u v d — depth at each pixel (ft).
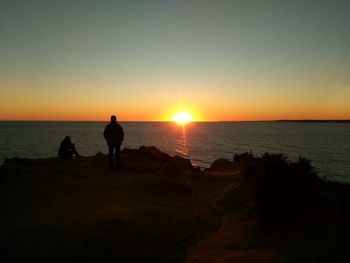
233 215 34.96
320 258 21.03
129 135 481.87
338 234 23.61
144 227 27.25
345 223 24.94
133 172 53.11
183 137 431.84
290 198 27.37
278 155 45.78
